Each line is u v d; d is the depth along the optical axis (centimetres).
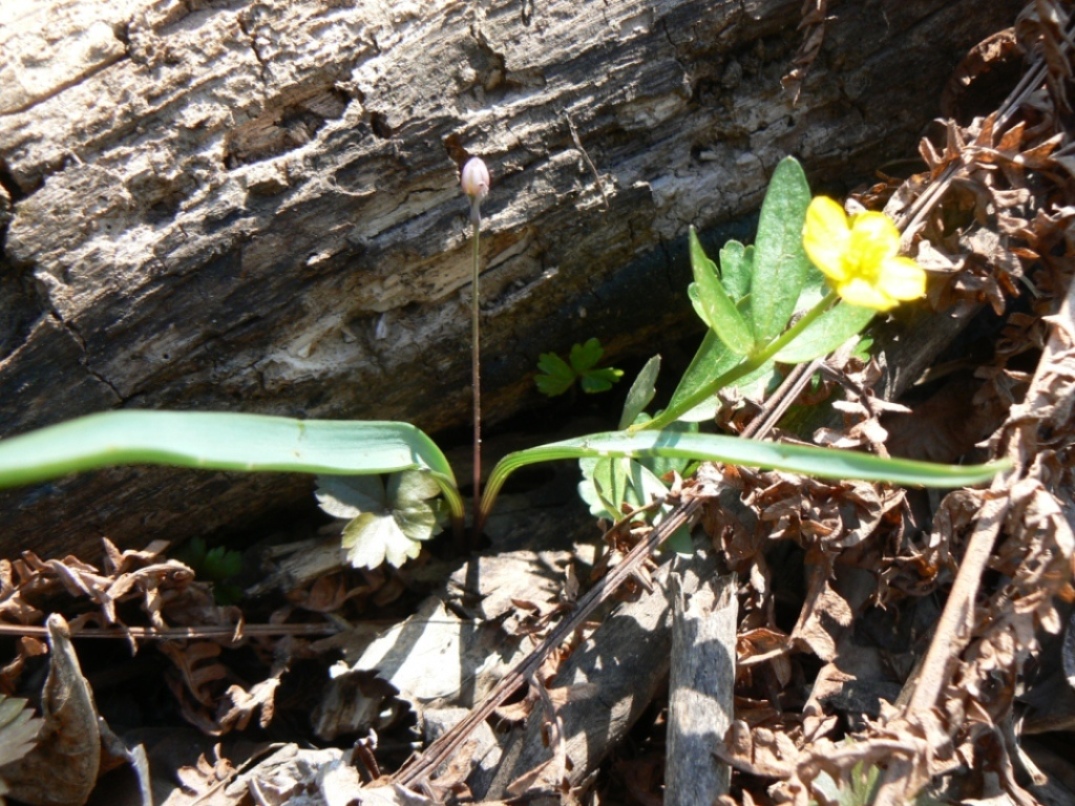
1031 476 14
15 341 15
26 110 14
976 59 18
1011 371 16
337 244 16
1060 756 15
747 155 18
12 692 16
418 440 15
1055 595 14
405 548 17
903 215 17
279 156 15
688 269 19
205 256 15
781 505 15
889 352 17
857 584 16
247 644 17
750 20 17
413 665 17
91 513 16
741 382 16
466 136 16
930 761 12
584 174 17
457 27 16
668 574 16
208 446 11
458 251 17
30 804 15
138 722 17
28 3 14
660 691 16
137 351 15
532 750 15
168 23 15
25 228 14
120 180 15
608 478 17
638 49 16
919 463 12
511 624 17
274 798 14
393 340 17
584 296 18
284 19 15
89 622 17
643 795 15
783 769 13
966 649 14
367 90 15
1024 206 17
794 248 15
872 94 18
